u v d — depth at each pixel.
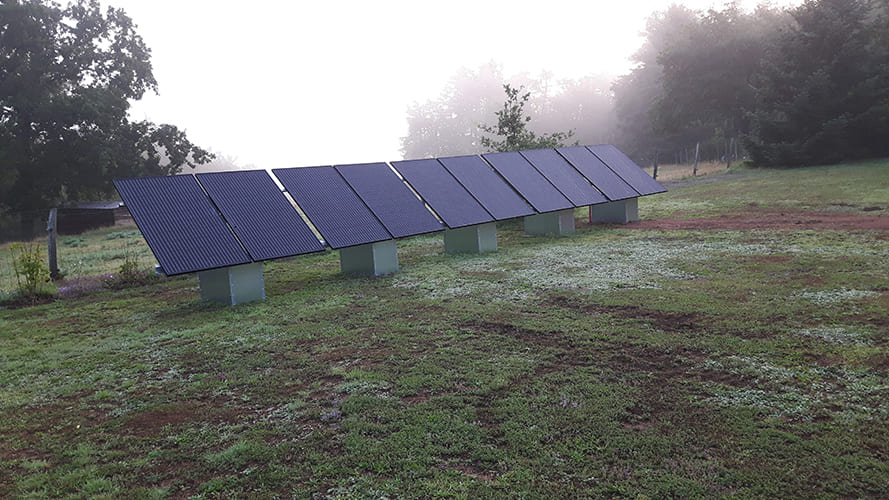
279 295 11.30
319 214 11.94
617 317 8.30
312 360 7.08
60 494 4.27
